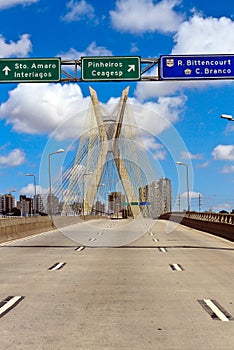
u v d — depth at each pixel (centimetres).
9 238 3206
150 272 1602
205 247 2661
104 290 1235
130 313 959
